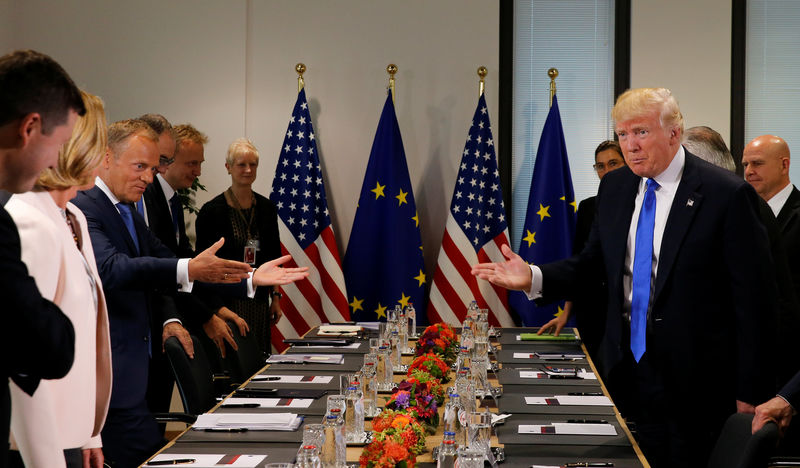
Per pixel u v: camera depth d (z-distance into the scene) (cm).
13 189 159
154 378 399
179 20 650
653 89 298
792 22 647
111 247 308
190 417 335
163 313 389
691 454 290
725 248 287
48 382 189
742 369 284
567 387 340
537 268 329
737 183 288
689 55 641
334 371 372
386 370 339
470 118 649
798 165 650
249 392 320
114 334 304
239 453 241
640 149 295
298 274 321
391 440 214
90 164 201
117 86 650
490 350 424
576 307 520
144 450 307
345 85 652
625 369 309
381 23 650
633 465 233
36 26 648
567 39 669
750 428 240
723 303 291
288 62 652
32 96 150
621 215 314
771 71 650
